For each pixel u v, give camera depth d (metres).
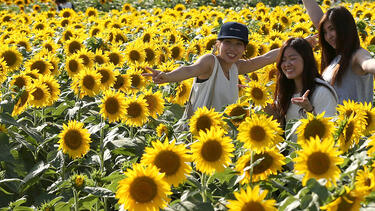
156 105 4.55
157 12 15.29
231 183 3.25
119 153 4.54
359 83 4.70
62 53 8.24
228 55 4.73
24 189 4.06
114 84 5.23
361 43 6.98
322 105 4.10
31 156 4.55
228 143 2.94
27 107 5.29
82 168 4.45
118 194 2.67
